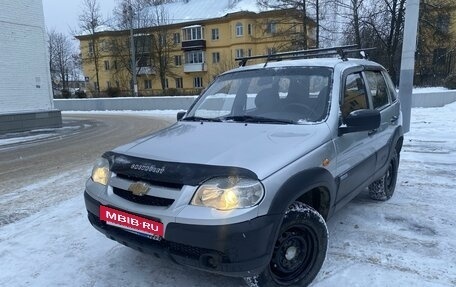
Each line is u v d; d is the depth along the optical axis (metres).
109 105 32.31
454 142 8.71
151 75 56.34
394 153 5.02
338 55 4.51
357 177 3.79
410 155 7.52
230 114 3.87
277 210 2.57
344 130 3.38
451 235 3.91
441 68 30.36
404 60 9.72
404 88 9.87
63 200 5.52
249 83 4.05
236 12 50.50
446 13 28.30
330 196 3.22
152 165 2.76
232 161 2.66
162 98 29.38
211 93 4.32
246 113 3.76
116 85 58.75
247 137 3.11
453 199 4.98
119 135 13.65
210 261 2.54
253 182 2.52
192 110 4.23
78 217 4.74
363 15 29.95
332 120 3.35
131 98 30.92
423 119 12.77
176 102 28.78
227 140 3.07
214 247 2.46
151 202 2.70
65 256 3.67
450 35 29.80
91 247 3.85
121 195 2.89
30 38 16.28
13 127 15.54
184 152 2.87
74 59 63.56
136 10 52.25
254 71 4.21
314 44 32.91
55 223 4.55
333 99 3.50
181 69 57.41
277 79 3.92
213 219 2.45
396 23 29.53
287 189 2.64
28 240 4.06
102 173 3.13
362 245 3.71
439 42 29.98
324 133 3.21
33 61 16.48
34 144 12.02
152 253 2.72
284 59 4.76
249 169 2.57
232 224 2.44
